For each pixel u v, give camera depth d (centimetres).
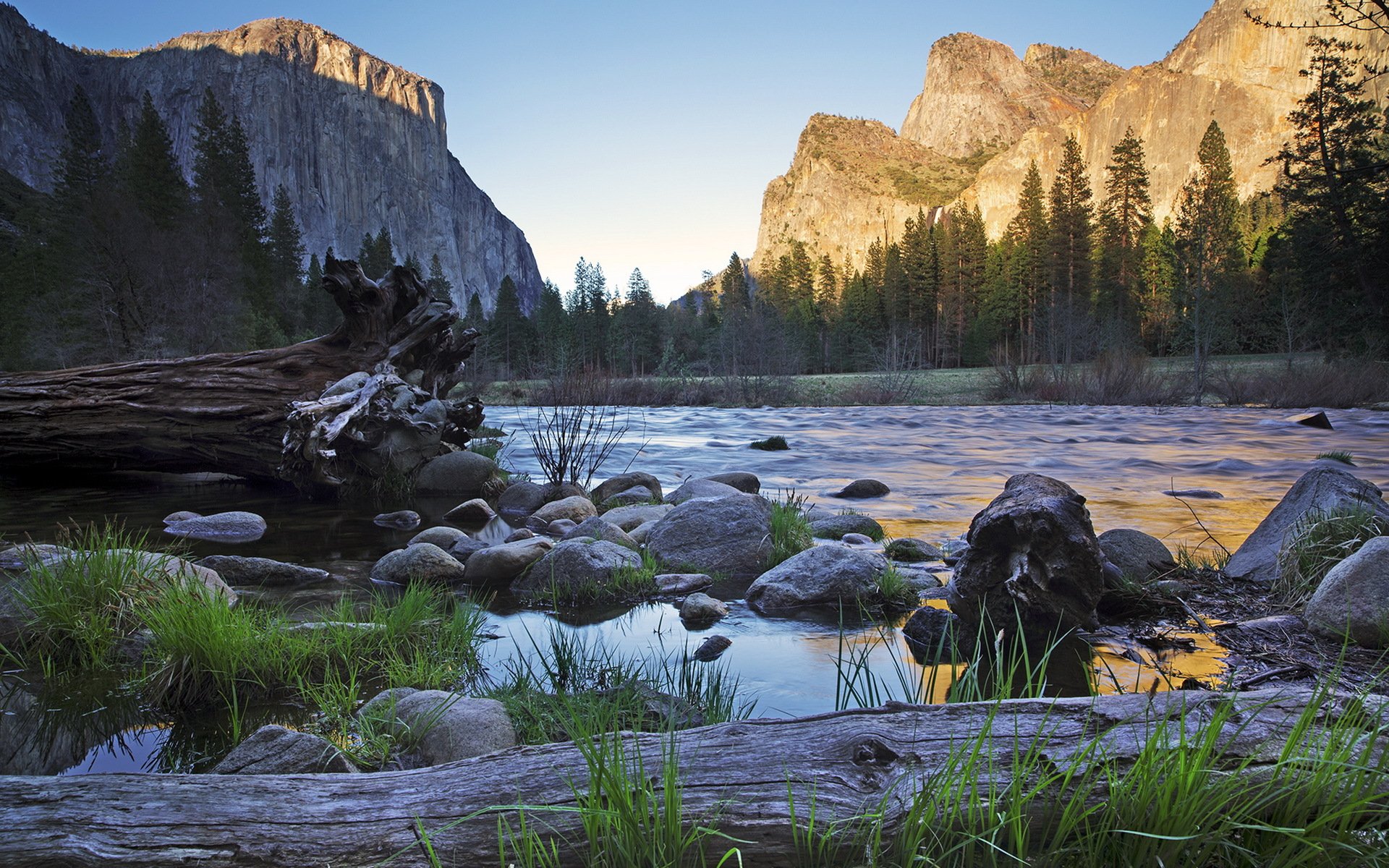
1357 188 2973
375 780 164
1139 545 471
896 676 316
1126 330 4678
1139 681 304
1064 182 6431
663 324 7781
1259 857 139
